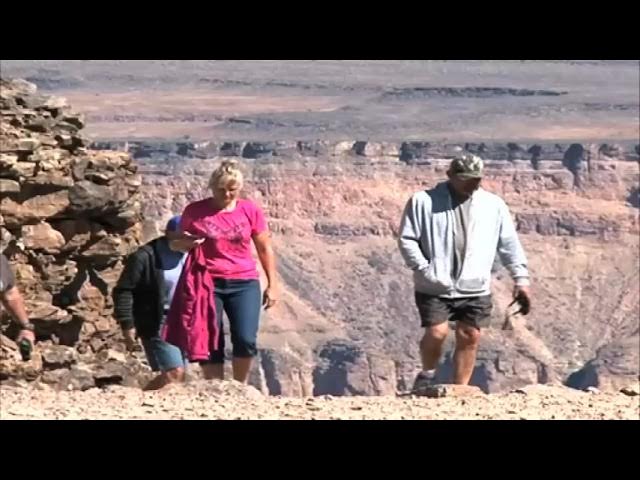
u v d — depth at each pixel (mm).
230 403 28188
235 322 32812
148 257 34125
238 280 32781
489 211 33062
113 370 43500
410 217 33031
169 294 34406
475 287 32969
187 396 29484
